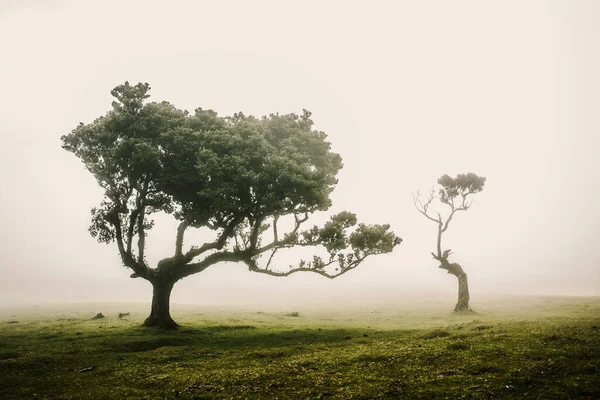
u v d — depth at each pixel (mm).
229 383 16703
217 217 35125
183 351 25219
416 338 26922
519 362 16859
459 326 32219
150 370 20109
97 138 33406
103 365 21750
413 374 16469
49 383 18125
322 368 18766
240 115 39031
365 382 15797
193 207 34406
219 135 33312
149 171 34000
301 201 34375
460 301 51625
